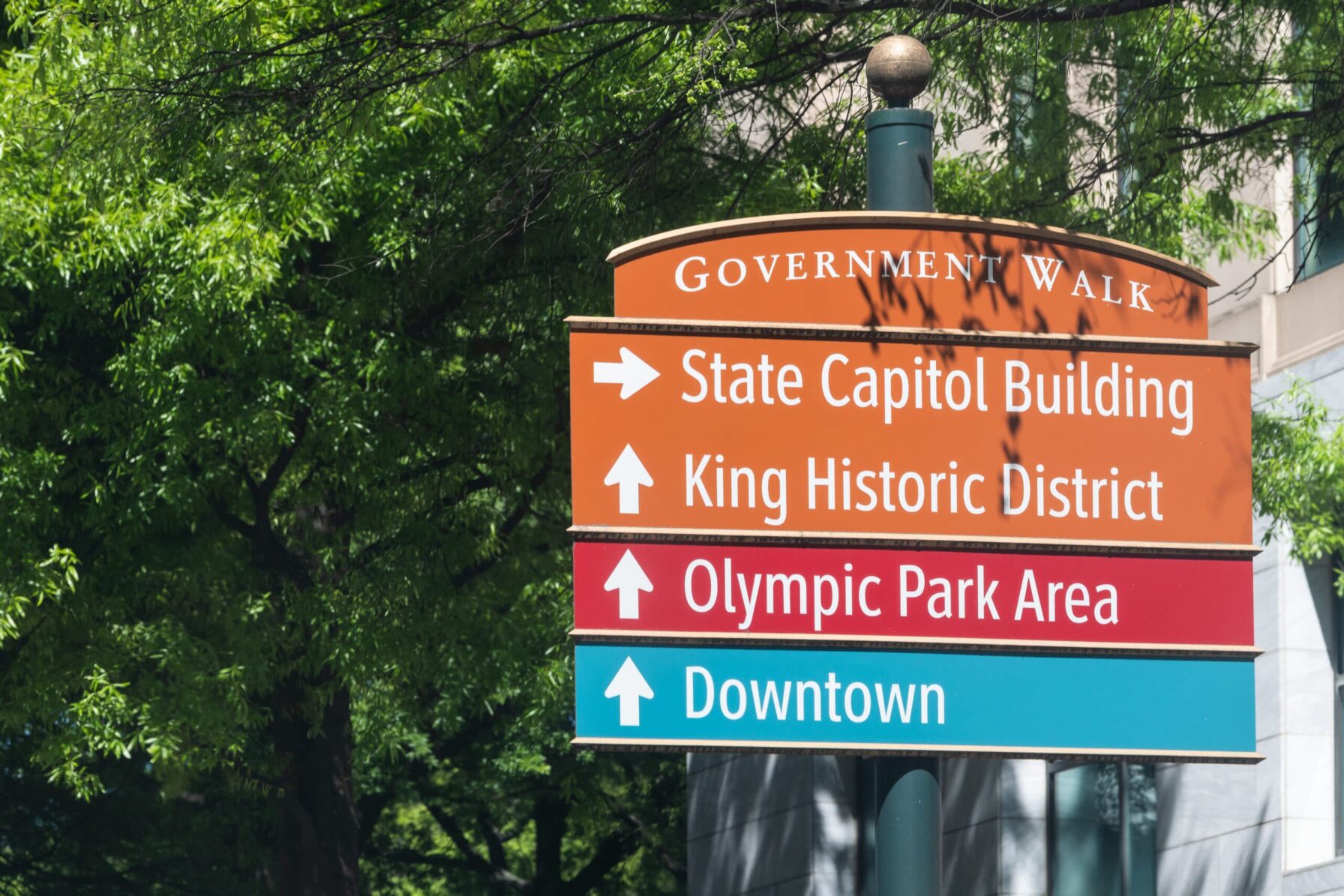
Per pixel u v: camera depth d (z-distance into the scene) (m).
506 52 23.16
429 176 24.12
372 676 25.84
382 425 25.33
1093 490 10.16
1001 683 9.86
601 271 23.34
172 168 22.92
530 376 25.58
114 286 23.20
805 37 19.62
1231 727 10.01
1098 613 10.02
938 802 9.88
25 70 22.16
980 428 10.09
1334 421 28.61
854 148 20.94
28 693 24.22
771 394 9.95
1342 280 28.98
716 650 9.67
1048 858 34.81
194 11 19.73
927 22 16.91
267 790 28.89
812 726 9.68
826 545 9.84
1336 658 29.22
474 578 28.02
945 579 9.91
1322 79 18.30
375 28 18.95
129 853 46.28
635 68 20.09
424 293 25.11
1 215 22.23
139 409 23.77
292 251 24.19
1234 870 29.59
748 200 22.69
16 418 23.73
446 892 54.97
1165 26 18.69
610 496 9.73
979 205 24.17
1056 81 19.84
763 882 40.66
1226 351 10.40
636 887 55.44
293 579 26.36
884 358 10.07
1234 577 10.16
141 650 24.45
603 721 9.52
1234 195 29.80
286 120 19.16
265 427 23.50
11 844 45.12
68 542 25.00
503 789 52.25
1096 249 10.45
